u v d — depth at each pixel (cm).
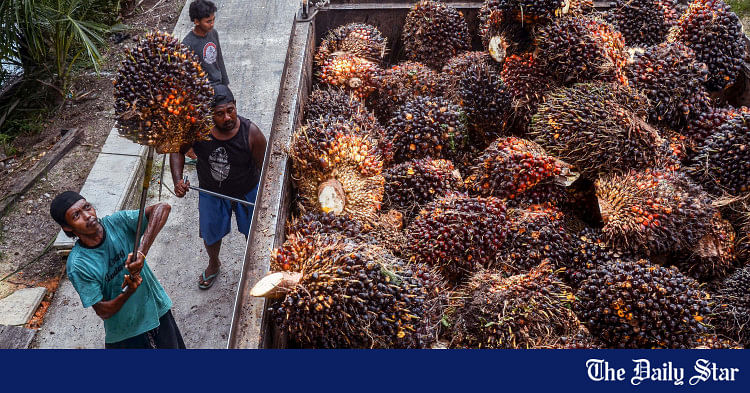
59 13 664
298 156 380
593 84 430
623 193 381
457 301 351
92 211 311
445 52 552
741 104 505
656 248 371
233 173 422
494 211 378
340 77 526
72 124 669
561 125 414
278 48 705
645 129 406
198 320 459
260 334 284
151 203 559
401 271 323
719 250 376
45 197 577
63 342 443
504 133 477
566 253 383
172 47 349
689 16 494
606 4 584
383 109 515
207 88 356
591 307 342
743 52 493
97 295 320
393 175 423
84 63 736
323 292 295
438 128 443
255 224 327
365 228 373
